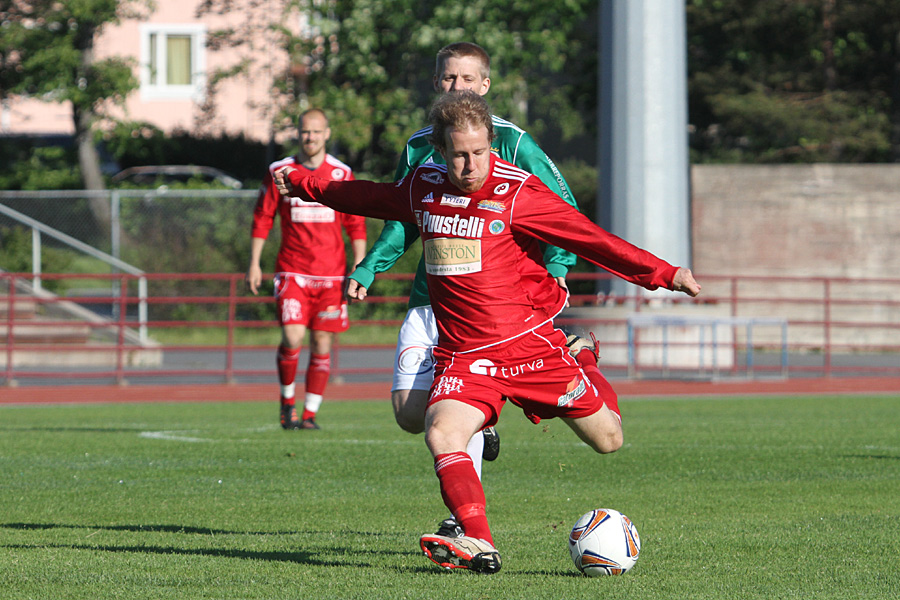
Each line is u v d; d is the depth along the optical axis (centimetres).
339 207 1322
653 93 5500
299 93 8462
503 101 8600
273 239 6819
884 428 3219
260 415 3712
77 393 4538
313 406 3158
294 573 1266
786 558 1372
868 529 1597
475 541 1136
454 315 1243
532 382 1239
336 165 3027
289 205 3027
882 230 7044
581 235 1214
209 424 3353
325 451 2609
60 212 7650
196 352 6775
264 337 6969
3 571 1279
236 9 9069
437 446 1186
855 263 7056
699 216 7081
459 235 1230
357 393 4591
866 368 5166
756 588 1191
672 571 1289
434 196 1247
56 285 7056
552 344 1249
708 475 2222
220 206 6881
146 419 3556
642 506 1823
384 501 1877
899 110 9438
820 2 9231
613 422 1311
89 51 9131
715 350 5156
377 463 2392
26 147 9906
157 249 6831
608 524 1266
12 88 9081
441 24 8294
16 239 7112
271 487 2042
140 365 6041
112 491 1991
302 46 8450
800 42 9544
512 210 1223
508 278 1232
